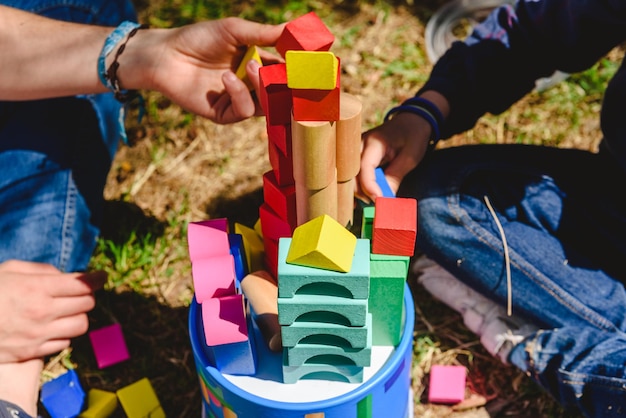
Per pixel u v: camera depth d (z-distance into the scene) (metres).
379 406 1.21
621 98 1.36
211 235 1.18
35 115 1.55
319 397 1.14
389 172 1.40
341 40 2.15
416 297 1.66
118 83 1.43
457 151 1.55
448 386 1.50
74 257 1.62
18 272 1.39
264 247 1.26
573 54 1.46
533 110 1.97
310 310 1.02
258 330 1.23
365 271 0.98
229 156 1.93
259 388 1.15
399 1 2.26
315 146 0.95
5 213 1.51
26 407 1.34
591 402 1.35
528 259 1.41
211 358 1.18
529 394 1.51
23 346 1.36
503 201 1.46
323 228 0.98
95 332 1.58
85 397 1.51
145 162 1.92
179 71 1.41
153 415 1.48
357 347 1.07
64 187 1.57
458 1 2.22
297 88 0.91
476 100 1.51
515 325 1.51
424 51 2.12
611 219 1.45
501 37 1.50
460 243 1.46
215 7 2.23
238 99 1.29
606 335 1.35
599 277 1.40
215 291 1.12
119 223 1.80
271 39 1.32
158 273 1.71
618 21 1.34
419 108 1.44
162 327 1.64
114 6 1.70
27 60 1.41
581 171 1.51
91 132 1.64
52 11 1.60
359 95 2.03
